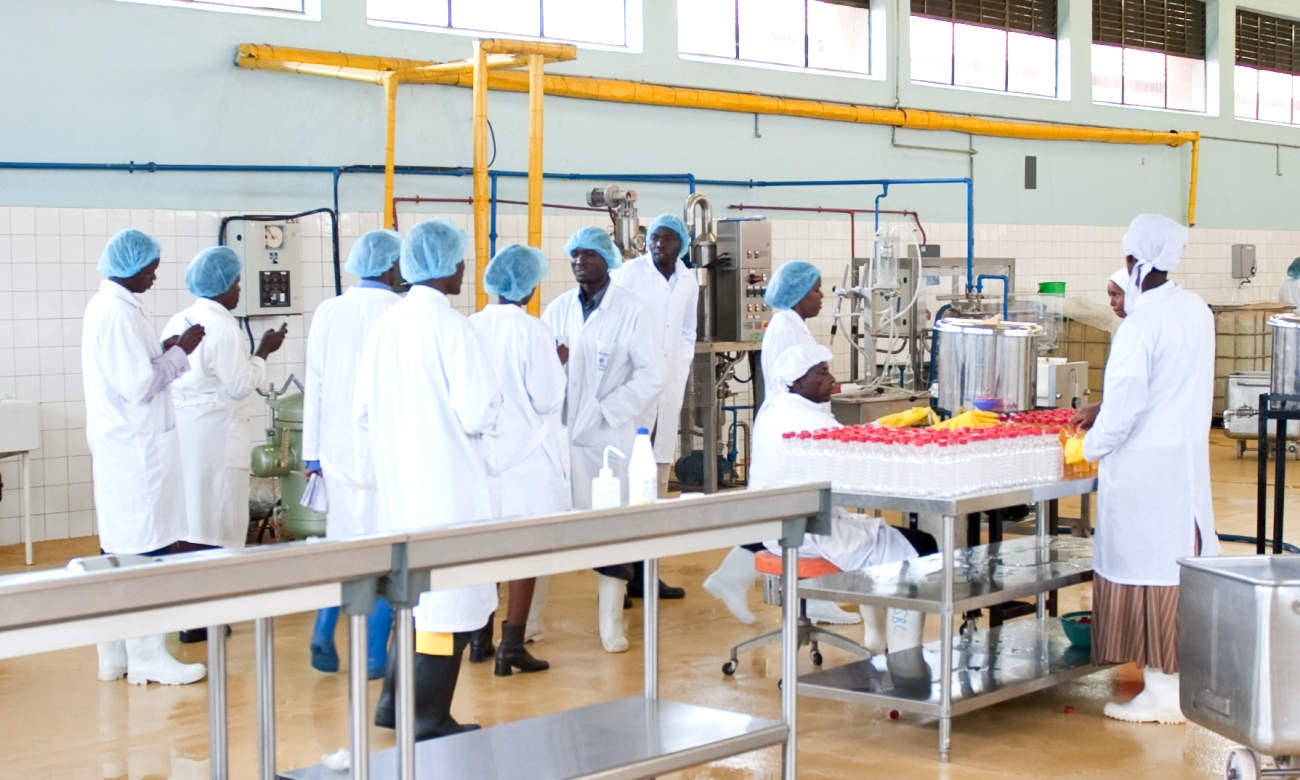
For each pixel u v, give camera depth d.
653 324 4.39
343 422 3.98
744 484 7.39
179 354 3.93
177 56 6.13
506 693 3.80
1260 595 2.71
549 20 7.49
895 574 3.68
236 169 6.28
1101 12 10.58
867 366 6.63
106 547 3.95
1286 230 12.12
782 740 2.72
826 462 3.54
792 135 8.48
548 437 3.83
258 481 5.85
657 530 2.44
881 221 9.02
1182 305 3.47
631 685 3.88
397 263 4.16
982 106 9.62
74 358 5.93
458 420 3.16
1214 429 10.30
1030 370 4.56
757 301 7.18
